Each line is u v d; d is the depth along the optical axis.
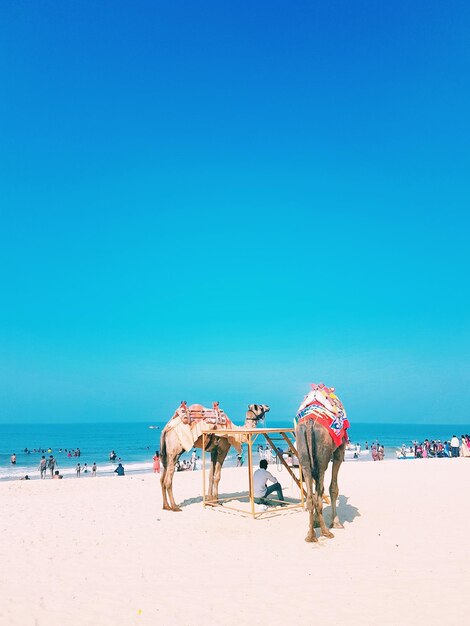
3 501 14.33
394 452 73.75
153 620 5.76
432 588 6.56
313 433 8.87
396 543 8.77
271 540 9.20
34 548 8.89
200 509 12.23
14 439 149.62
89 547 8.93
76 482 19.38
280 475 19.75
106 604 6.24
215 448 12.88
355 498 13.61
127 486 17.92
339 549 8.47
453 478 18.00
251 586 6.80
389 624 5.53
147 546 8.95
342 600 6.23
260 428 12.29
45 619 5.80
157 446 109.75
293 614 5.86
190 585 6.89
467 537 9.16
